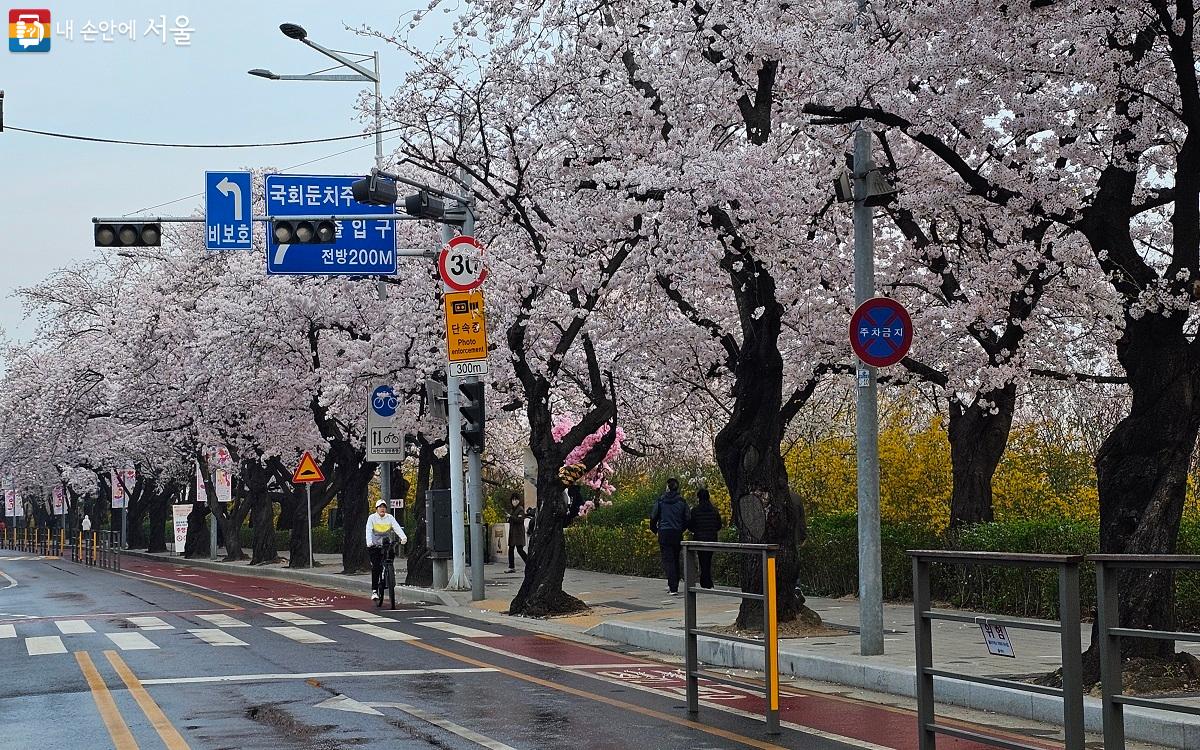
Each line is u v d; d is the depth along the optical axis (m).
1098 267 20.31
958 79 14.83
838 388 27.53
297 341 37.25
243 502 56.16
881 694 12.90
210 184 24.98
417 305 30.97
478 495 25.86
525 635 19.06
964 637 16.12
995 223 18.23
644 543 31.75
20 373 64.44
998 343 20.97
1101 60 14.15
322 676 13.95
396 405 32.00
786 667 14.67
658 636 17.12
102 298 58.38
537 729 10.45
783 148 19.08
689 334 23.17
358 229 26.22
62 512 89.06
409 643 17.70
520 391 28.97
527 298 23.52
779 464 17.83
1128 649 11.84
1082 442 29.44
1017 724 10.91
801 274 19.72
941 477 25.56
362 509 37.59
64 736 10.27
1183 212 12.55
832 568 23.92
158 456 56.97
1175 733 9.73
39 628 20.47
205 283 46.50
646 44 20.27
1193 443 12.26
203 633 19.22
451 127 25.08
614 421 23.80
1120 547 12.16
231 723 10.78
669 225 18.33
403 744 9.77
